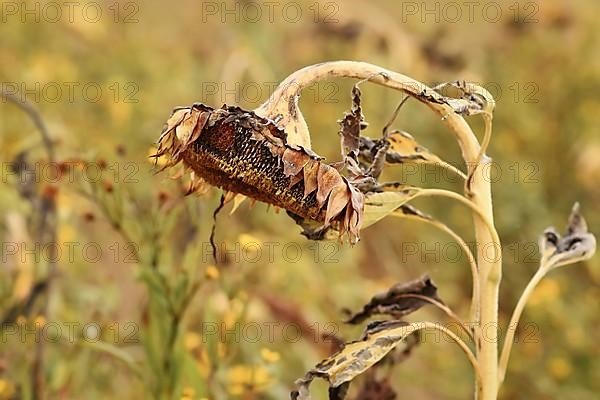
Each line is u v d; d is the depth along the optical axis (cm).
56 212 216
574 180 320
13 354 213
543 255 175
